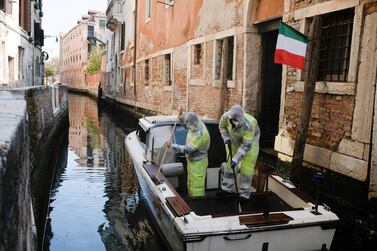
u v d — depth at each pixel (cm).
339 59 539
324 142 549
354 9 494
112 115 2133
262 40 807
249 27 801
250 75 810
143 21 1795
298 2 616
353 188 486
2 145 161
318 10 564
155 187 438
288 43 517
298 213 355
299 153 534
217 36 940
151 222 502
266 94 823
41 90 849
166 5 1390
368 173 463
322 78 573
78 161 938
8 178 157
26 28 1684
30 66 1819
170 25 1348
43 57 2523
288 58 518
